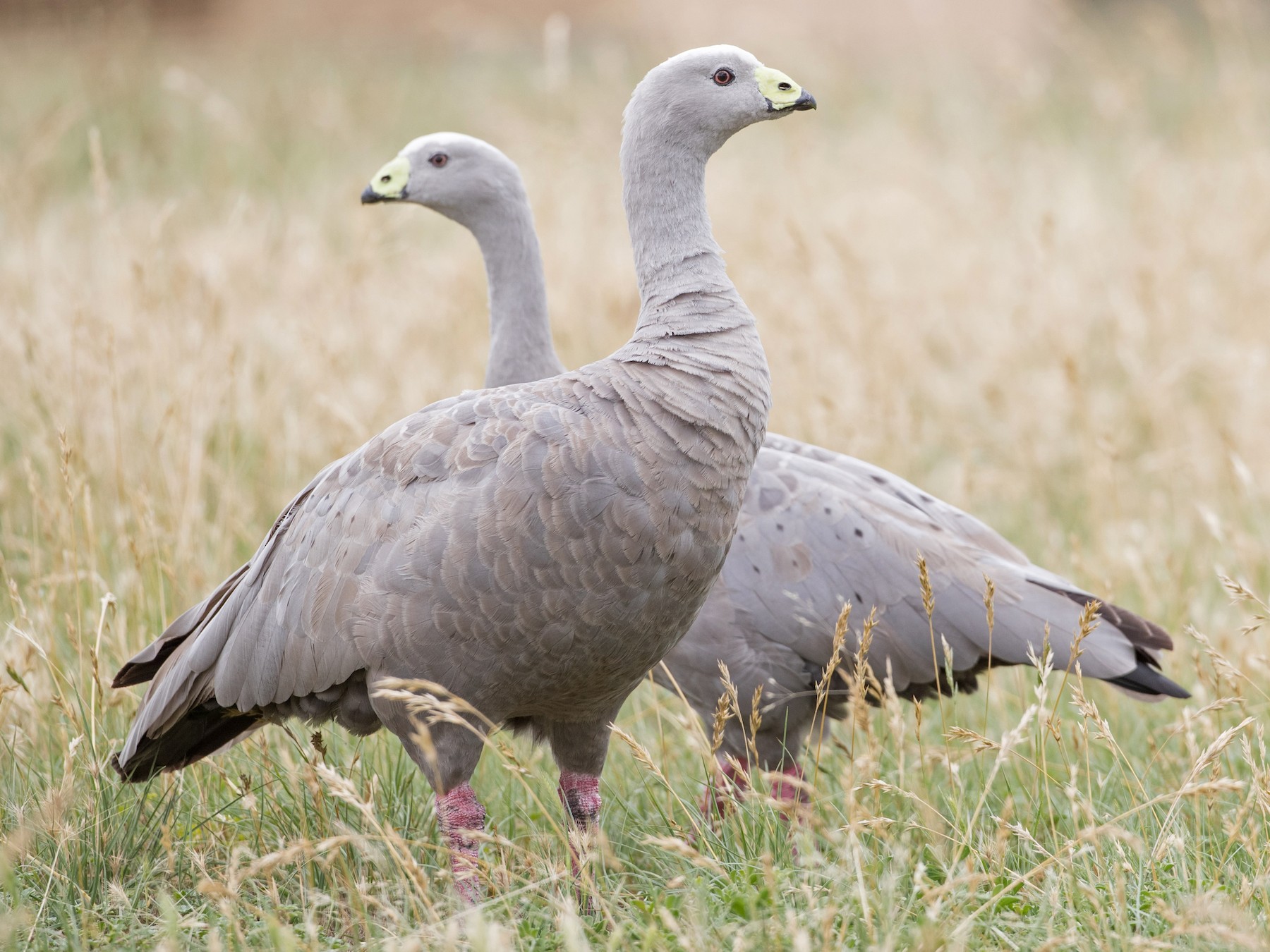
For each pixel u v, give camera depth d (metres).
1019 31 31.83
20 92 25.42
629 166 7.72
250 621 7.54
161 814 8.30
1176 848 7.19
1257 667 9.36
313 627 7.27
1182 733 9.05
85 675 9.23
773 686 8.90
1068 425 14.56
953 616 8.96
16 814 8.05
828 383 14.01
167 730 7.93
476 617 6.93
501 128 24.67
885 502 9.28
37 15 30.95
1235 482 12.70
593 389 7.07
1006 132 24.72
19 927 6.96
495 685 7.17
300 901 7.35
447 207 10.02
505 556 6.84
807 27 32.09
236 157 23.22
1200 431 14.41
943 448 14.95
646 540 6.91
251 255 16.27
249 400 13.09
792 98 7.61
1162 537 12.28
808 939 5.94
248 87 27.31
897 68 29.72
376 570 7.05
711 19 32.81
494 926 5.92
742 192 20.48
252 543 11.47
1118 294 16.58
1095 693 10.27
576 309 15.99
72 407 11.84
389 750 9.24
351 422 11.36
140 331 12.47
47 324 13.49
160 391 12.54
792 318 14.68
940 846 7.23
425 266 17.50
